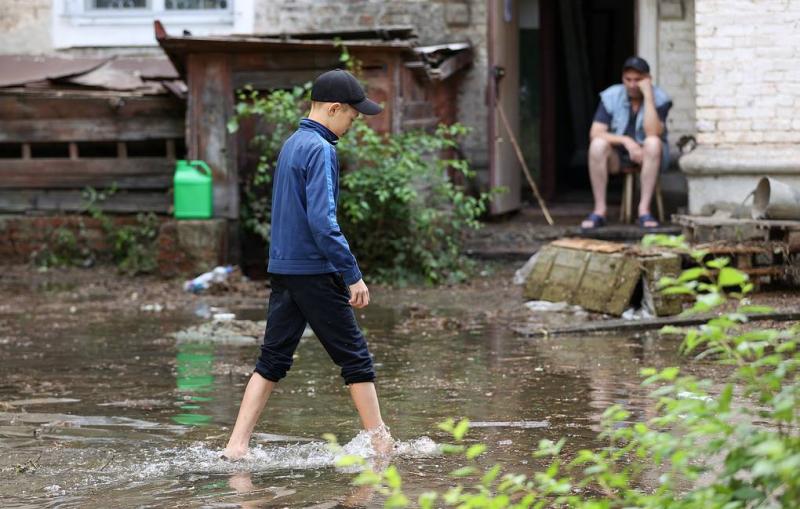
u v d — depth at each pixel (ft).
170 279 59.88
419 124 61.72
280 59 59.72
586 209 74.69
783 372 15.85
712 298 16.10
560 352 39.60
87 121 63.62
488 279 58.54
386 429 27.07
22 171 64.39
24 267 63.77
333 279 26.43
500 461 25.93
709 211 56.03
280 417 30.91
